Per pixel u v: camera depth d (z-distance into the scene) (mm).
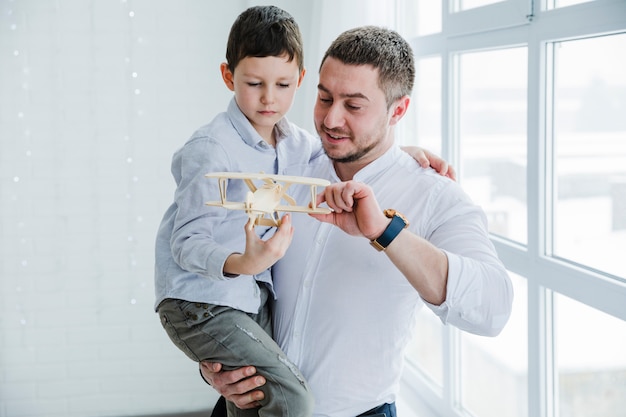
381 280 1304
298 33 1363
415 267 1115
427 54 2377
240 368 1302
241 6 3189
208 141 1330
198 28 3178
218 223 1307
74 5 3094
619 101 1435
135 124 3182
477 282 1144
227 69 1405
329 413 1324
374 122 1254
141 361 3260
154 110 3191
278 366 1294
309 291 1333
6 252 3145
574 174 1610
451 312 1162
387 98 1257
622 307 1412
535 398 1761
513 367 1943
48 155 3139
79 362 3221
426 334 2588
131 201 3209
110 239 3205
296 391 1288
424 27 2463
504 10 1805
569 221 1642
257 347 1298
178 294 1330
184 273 1333
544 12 1636
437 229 1310
